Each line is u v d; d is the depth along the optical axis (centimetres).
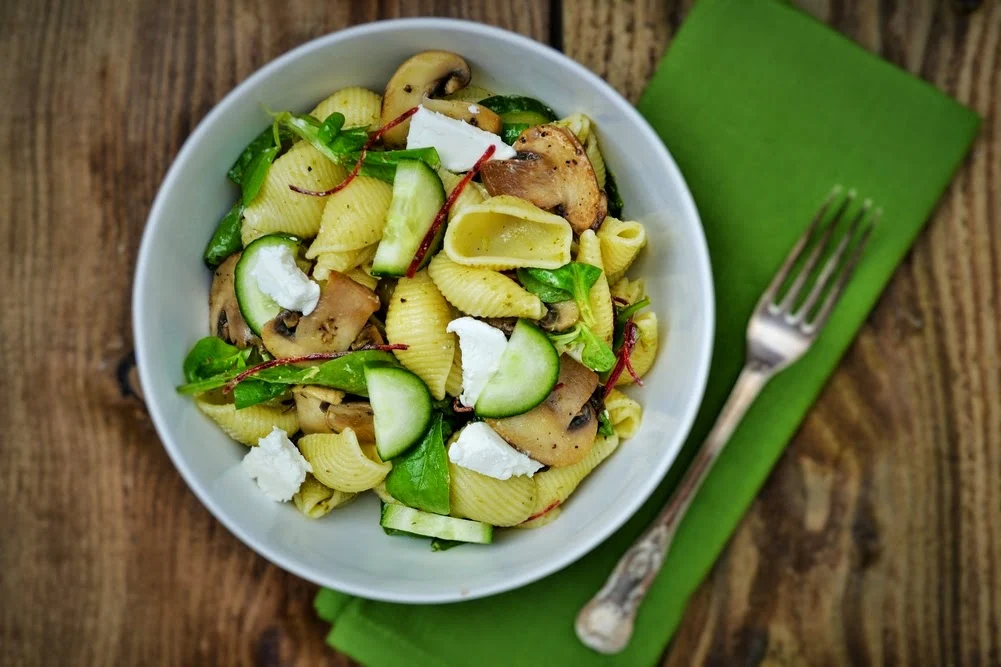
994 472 46
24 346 47
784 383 46
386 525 42
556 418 41
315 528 43
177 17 46
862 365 46
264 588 47
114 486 47
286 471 41
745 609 47
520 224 42
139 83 46
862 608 46
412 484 41
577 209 41
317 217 42
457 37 42
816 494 47
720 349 46
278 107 42
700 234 40
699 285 41
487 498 41
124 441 47
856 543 47
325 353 41
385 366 40
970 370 46
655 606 46
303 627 47
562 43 46
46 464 47
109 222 47
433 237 41
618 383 43
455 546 43
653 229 43
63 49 46
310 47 41
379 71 43
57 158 46
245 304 41
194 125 46
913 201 46
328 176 42
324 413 42
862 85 46
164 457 47
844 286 45
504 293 40
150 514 47
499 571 42
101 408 47
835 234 46
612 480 43
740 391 45
